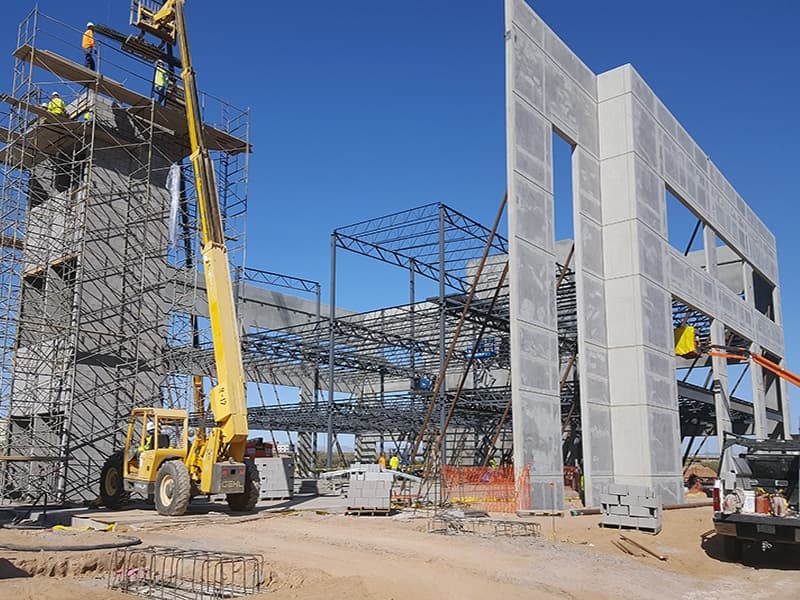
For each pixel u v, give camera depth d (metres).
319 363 35.59
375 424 38.09
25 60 25.30
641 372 27.30
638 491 17.95
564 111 27.12
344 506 24.11
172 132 29.47
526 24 25.31
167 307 28.62
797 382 34.03
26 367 24.78
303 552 13.72
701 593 11.95
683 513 23.16
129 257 27.44
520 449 22.17
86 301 26.08
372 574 11.54
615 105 29.36
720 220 39.25
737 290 45.47
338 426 38.97
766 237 48.53
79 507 23.02
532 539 16.12
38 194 28.38
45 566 11.97
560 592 11.02
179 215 29.11
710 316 36.88
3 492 24.61
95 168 27.06
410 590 10.53
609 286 28.55
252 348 33.34
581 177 27.86
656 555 14.94
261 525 18.08
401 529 17.42
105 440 25.78
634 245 28.09
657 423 27.84
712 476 47.69
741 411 42.50
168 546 14.07
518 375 22.45
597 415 26.92
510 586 11.19
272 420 37.47
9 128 25.59
